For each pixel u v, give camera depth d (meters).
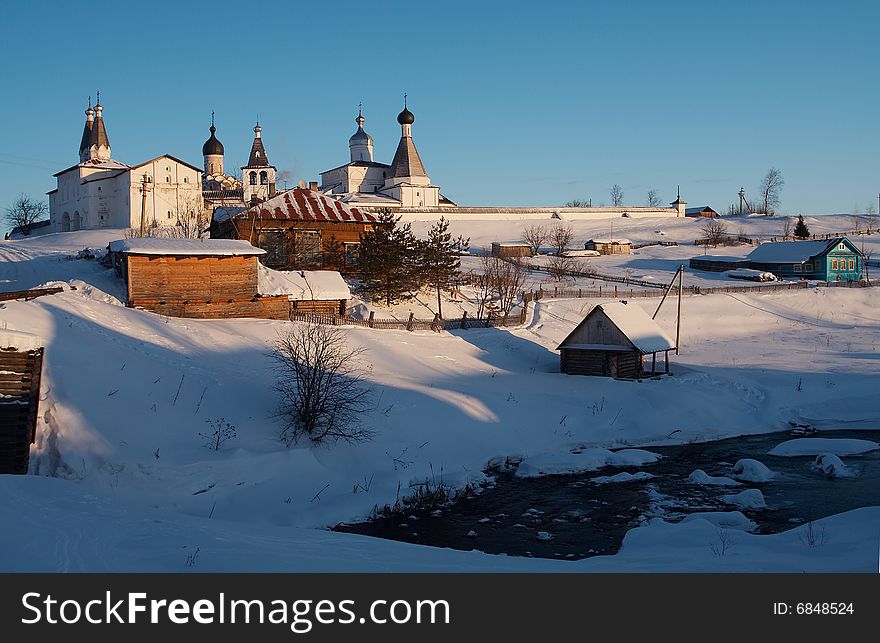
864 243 115.75
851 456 29.12
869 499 23.42
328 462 25.88
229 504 21.88
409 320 47.84
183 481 22.31
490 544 20.03
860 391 39.28
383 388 32.66
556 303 61.97
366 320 46.16
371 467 26.27
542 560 16.33
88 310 33.16
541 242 113.25
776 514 22.09
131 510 18.20
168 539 15.29
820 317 64.75
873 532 16.80
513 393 35.59
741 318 62.78
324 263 58.66
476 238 119.88
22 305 30.22
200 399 27.81
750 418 35.91
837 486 25.08
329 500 23.30
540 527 21.59
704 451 31.00
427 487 24.67
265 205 58.88
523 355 46.84
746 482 26.00
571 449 30.89
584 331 41.78
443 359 42.16
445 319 51.44
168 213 101.81
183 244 43.41
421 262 55.81
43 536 14.52
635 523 21.81
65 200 115.31
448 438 29.61
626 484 26.11
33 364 22.62
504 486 26.03
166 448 24.02
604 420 33.72
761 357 49.56
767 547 17.06
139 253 41.00
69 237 93.44
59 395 24.39
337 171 138.25
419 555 16.02
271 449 25.20
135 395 26.44
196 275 42.78
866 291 70.75
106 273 51.06
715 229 126.44
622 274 85.69
